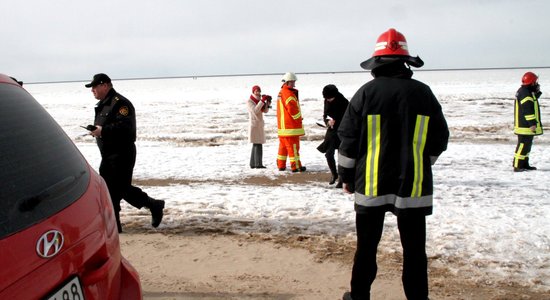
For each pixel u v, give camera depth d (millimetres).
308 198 7070
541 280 4148
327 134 8180
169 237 5453
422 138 3258
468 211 6188
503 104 25578
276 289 4070
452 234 5246
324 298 3887
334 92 7945
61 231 1823
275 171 9766
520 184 8141
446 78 73812
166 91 53781
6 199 1712
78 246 1893
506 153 11664
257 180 8914
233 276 4352
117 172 5258
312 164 10477
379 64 3303
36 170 1914
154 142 14852
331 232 5547
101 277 2012
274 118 21312
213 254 4914
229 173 9602
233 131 17250
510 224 5594
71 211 1933
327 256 4812
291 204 6703
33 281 1657
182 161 11047
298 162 9656
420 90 3264
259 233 5551
